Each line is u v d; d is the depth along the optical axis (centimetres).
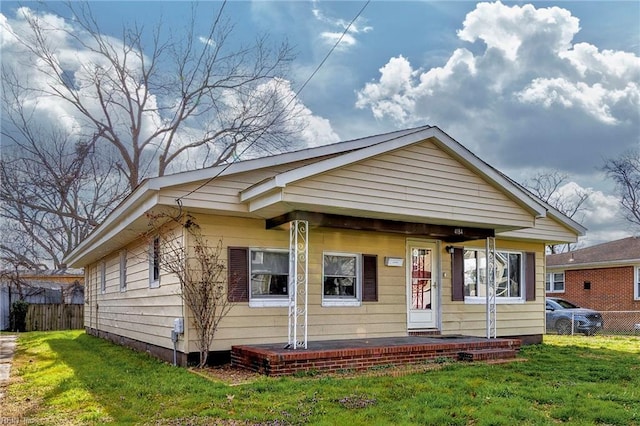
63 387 761
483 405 589
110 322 1538
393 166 911
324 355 811
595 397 636
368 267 1084
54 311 2312
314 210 876
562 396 635
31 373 931
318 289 1015
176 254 903
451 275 1223
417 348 909
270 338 956
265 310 959
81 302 2759
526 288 1362
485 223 1026
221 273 923
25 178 2655
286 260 1005
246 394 646
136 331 1221
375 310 1082
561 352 1117
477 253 1293
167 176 844
